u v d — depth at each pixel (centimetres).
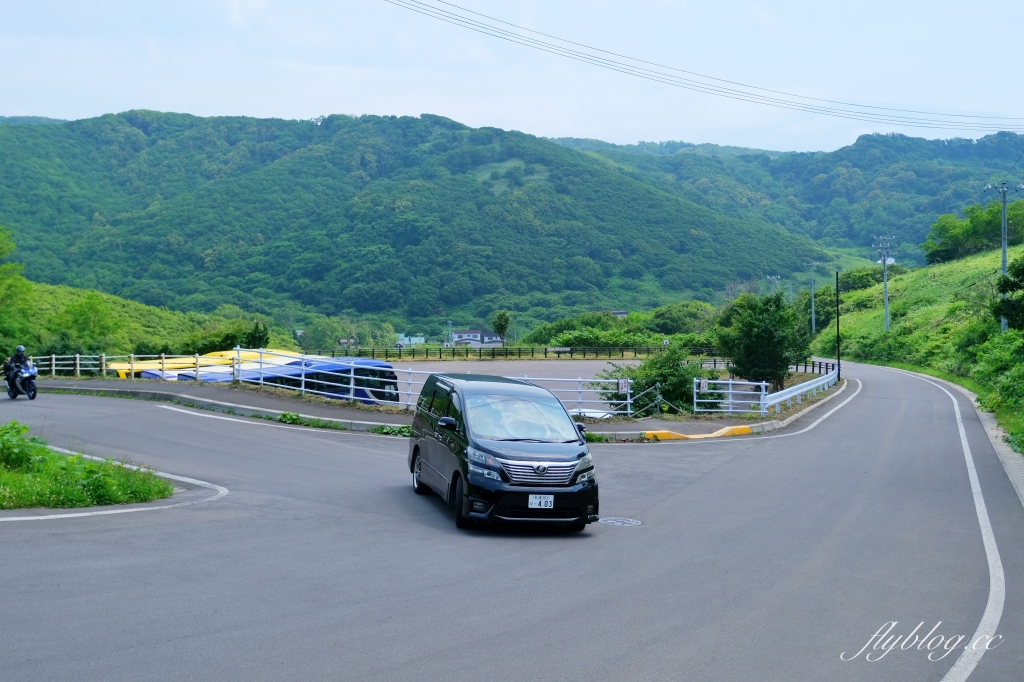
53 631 551
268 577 723
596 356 7044
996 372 3488
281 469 1459
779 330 3966
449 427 1084
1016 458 1962
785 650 591
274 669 508
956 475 1650
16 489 1004
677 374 2870
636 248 19125
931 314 7938
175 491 1209
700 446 2078
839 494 1377
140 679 479
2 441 1157
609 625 632
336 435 1975
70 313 6656
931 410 3369
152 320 9206
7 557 737
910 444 2208
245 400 2409
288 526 962
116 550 789
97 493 1066
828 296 11088
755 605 702
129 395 2739
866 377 5803
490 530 1019
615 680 519
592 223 19962
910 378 5684
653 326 10731
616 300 16575
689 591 743
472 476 1000
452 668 527
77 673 482
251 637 563
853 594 750
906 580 809
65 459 1155
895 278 11288
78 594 636
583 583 761
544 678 517
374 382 2839
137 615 594
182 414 2247
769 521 1119
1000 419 2891
